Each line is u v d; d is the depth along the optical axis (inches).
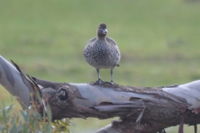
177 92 492.7
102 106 479.5
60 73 1899.6
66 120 489.1
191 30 2896.2
